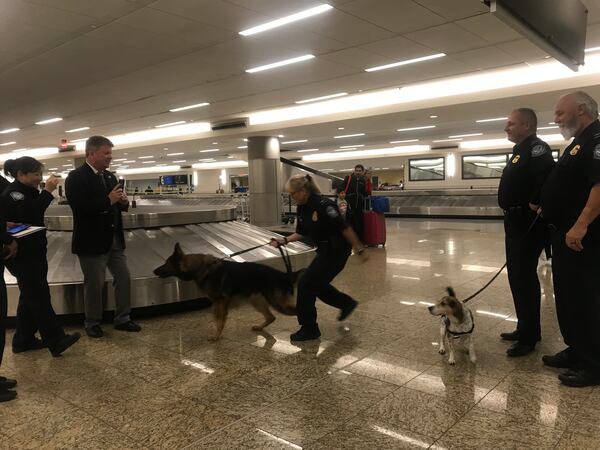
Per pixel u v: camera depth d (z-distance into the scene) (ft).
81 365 12.00
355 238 12.99
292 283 13.98
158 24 21.86
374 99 42.98
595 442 7.97
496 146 78.89
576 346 10.19
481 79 35.29
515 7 12.56
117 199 13.66
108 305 15.74
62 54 26.08
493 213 67.72
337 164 104.37
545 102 37.19
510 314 15.76
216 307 13.64
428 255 29.55
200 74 31.37
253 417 9.08
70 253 17.56
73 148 74.49
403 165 92.53
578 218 9.79
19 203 11.69
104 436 8.50
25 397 10.19
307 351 12.67
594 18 22.13
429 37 24.53
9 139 64.44
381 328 14.60
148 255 17.99
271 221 55.83
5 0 18.86
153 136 65.98
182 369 11.60
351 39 24.63
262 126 51.98
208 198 76.79
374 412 9.18
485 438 8.16
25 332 13.03
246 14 20.85
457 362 11.71
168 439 8.34
